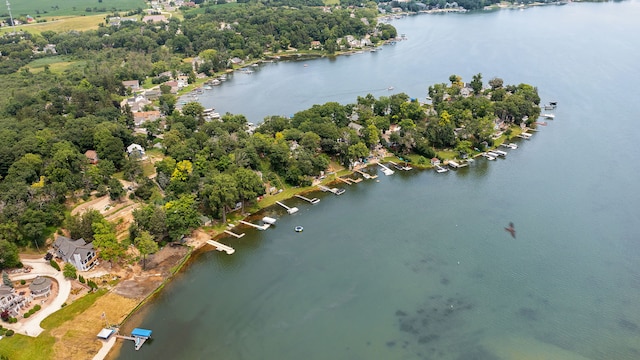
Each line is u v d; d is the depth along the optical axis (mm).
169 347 128250
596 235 172750
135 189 197125
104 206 187625
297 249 170500
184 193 189625
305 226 184625
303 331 133625
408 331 132625
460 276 153875
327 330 133750
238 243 174625
